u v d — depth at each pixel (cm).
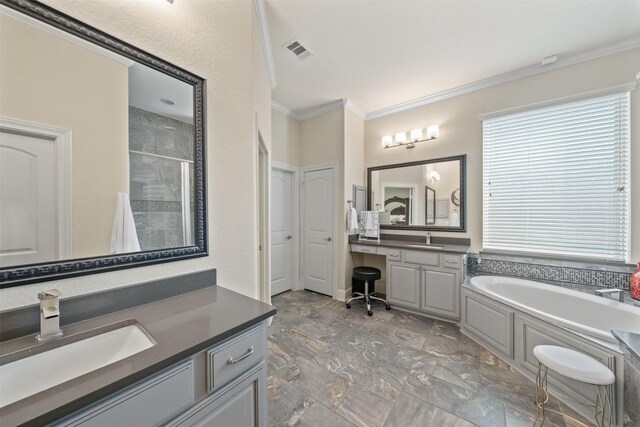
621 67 222
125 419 62
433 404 154
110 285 100
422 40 219
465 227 303
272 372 184
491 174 287
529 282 247
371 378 178
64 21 88
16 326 78
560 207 250
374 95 324
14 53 78
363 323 268
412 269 293
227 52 144
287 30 207
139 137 108
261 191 258
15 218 79
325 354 209
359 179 375
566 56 240
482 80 285
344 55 241
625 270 218
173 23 120
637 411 119
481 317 226
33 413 50
